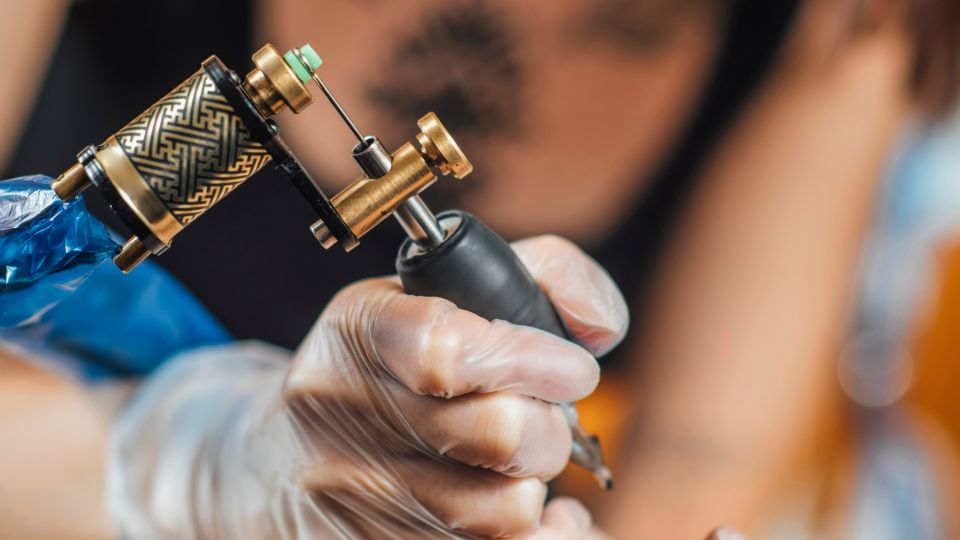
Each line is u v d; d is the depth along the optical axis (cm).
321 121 82
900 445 101
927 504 99
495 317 46
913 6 88
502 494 47
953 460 109
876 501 98
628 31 80
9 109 81
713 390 95
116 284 63
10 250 43
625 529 93
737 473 94
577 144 84
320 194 42
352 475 49
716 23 84
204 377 61
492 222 86
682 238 92
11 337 61
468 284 45
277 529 52
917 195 98
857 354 100
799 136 91
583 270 51
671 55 83
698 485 94
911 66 90
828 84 90
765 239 93
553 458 47
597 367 46
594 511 94
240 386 60
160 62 81
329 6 79
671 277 93
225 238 83
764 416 95
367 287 49
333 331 49
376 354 46
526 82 81
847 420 100
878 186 94
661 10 81
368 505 50
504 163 83
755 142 90
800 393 96
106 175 41
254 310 84
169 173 41
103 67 81
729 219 92
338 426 49
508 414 45
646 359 96
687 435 95
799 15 86
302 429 50
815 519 97
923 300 105
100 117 82
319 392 49
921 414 111
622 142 85
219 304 84
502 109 81
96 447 60
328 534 51
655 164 88
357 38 80
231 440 56
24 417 60
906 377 103
